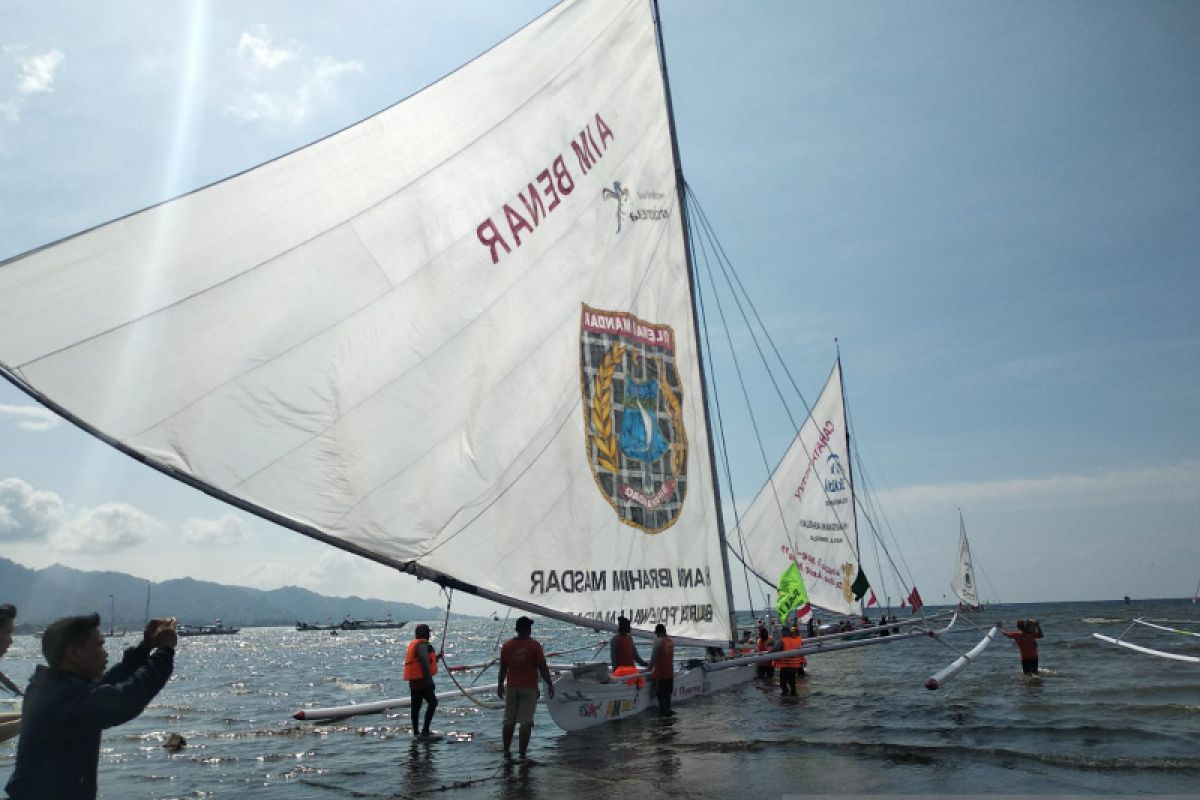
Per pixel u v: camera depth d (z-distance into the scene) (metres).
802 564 39.75
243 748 15.47
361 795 10.31
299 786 11.31
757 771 10.84
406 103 12.52
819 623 40.75
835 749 12.32
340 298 11.10
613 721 15.07
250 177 10.37
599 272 15.30
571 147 15.21
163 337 9.32
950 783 10.02
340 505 10.80
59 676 4.48
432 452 11.96
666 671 15.49
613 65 16.33
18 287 8.35
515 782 10.63
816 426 41.69
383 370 11.48
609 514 14.66
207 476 9.57
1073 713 16.03
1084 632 57.34
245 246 10.14
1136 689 19.88
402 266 11.88
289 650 105.88
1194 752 11.89
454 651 58.56
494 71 14.01
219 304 9.84
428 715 15.71
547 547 13.57
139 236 9.21
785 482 40.00
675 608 15.62
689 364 16.83
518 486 13.21
